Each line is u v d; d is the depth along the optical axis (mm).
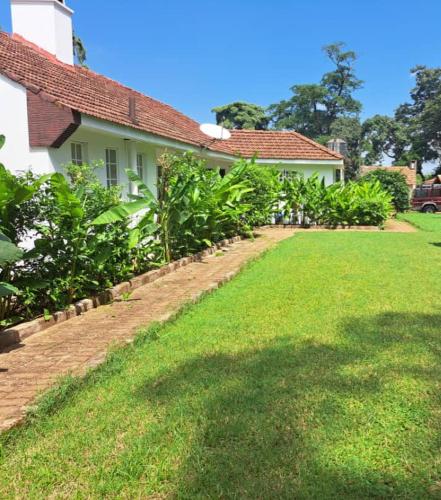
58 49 12703
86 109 8727
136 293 6590
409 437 2770
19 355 4246
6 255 4078
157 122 13562
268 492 2350
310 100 59875
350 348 4180
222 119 58812
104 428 2971
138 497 2357
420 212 31375
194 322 5180
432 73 61656
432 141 58938
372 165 62125
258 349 4250
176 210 8625
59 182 5152
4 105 8016
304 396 3271
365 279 7160
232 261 9062
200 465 2564
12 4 12477
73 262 5645
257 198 14703
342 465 2535
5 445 2785
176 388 3488
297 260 9148
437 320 4977
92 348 4363
